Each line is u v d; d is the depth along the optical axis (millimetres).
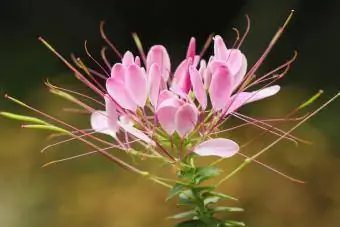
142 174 663
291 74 2127
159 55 679
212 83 652
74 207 1555
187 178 662
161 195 1506
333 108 1803
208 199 667
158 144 657
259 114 1751
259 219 1445
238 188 1449
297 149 1538
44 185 1625
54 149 1688
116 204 1522
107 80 658
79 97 1807
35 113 1872
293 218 1463
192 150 652
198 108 662
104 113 678
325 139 1633
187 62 668
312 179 1516
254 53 2172
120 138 694
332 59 2164
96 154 1659
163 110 643
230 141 648
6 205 1589
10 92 2084
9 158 1688
